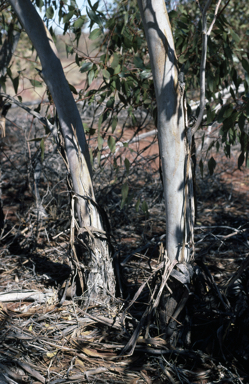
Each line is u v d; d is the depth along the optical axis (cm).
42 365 223
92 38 263
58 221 442
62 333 248
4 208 529
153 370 221
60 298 289
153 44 196
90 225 268
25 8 228
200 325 251
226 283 265
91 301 275
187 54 289
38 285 319
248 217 510
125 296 292
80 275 272
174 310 233
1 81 317
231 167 702
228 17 661
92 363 225
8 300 289
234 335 234
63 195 537
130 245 414
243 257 378
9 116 844
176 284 230
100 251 272
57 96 247
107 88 304
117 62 271
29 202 542
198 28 280
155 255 384
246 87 266
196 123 211
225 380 211
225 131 251
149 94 313
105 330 256
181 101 207
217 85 290
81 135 261
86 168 265
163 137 211
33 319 264
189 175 230
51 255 382
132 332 249
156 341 231
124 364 225
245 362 221
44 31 235
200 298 236
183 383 212
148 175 506
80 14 286
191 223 233
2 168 598
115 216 483
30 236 401
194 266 237
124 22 271
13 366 217
